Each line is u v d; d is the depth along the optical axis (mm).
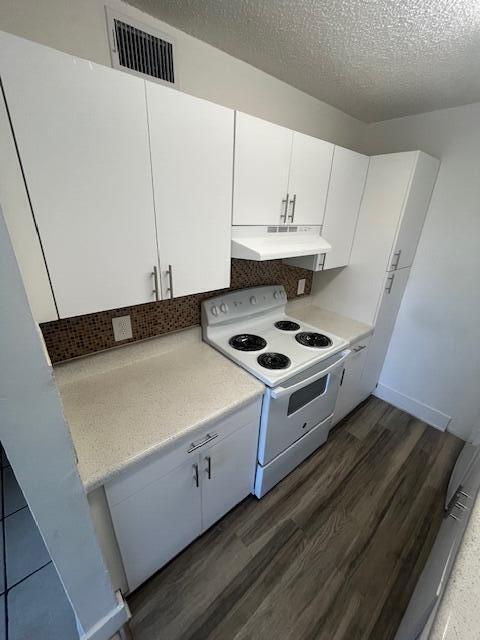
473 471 1248
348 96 1793
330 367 1627
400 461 2021
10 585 1285
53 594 1255
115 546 1057
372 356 2332
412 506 1704
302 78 1594
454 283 2061
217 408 1185
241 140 1206
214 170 1162
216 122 1104
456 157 1891
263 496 1723
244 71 1468
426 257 2160
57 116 771
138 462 951
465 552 574
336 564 1402
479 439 1568
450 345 2172
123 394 1251
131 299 1100
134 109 895
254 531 1533
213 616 1208
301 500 1712
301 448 1834
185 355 1606
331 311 2426
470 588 506
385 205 1909
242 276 1898
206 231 1228
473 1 937
